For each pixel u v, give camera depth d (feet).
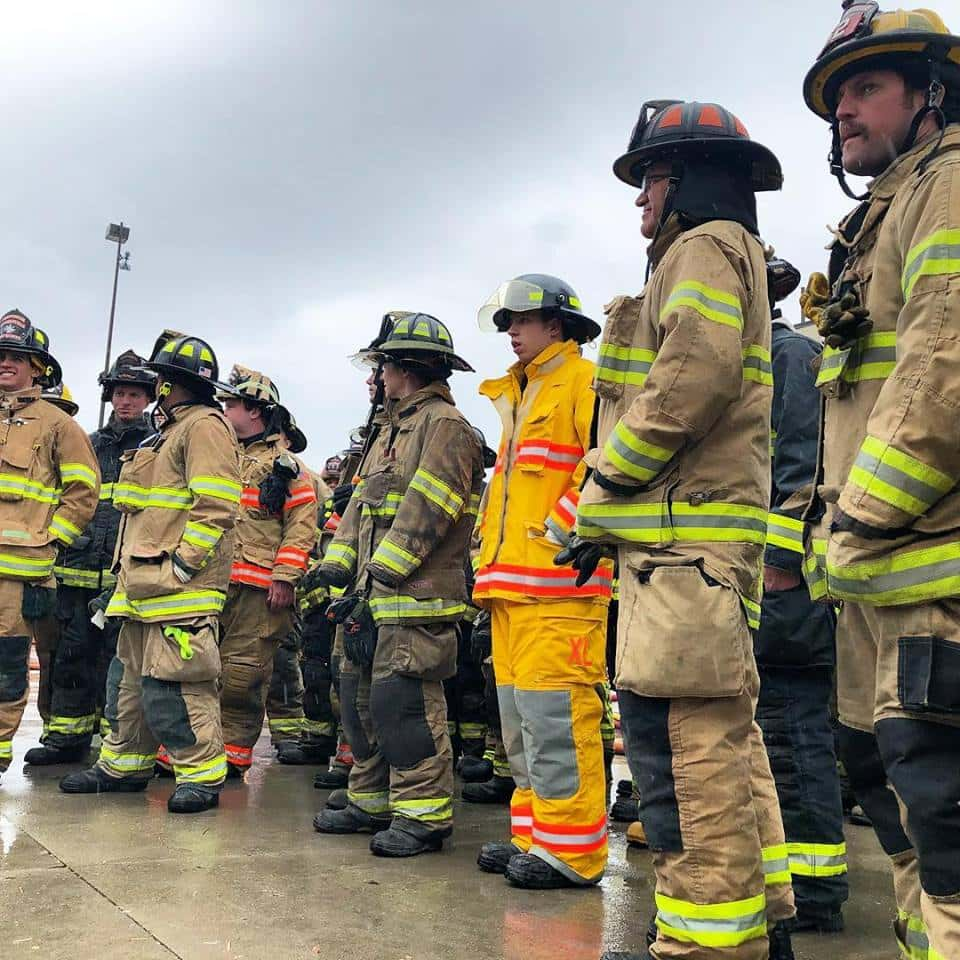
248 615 19.15
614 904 10.91
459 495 13.61
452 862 12.75
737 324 8.27
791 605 10.39
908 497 6.26
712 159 9.12
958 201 6.50
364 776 14.44
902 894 7.77
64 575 20.10
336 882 11.54
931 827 6.26
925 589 6.33
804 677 10.66
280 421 21.12
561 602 11.69
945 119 7.51
